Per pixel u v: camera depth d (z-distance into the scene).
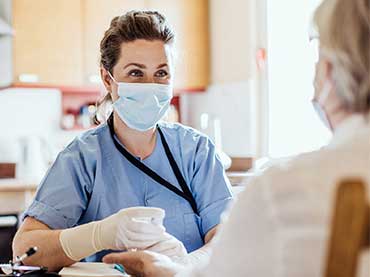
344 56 0.77
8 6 3.63
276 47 3.44
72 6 3.76
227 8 3.86
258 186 0.76
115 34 1.55
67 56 3.76
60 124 4.04
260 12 3.57
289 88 3.29
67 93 4.09
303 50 3.15
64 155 1.54
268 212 0.74
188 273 0.87
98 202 1.52
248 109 3.62
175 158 1.61
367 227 0.63
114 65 1.56
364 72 0.76
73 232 1.30
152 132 1.59
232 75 3.80
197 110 4.22
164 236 1.29
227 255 0.77
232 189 1.63
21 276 1.16
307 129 3.11
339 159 0.75
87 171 1.53
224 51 3.90
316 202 0.72
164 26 1.56
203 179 1.62
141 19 1.55
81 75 3.79
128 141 1.58
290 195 0.73
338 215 0.63
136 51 1.53
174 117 4.20
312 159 0.76
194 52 4.05
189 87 4.02
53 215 1.45
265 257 0.73
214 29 4.03
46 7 3.69
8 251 3.06
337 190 0.64
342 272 0.63
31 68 3.66
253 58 3.58
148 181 1.57
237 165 3.66
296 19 3.24
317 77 0.84
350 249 0.63
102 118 1.69
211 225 1.58
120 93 1.54
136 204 1.54
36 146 3.65
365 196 0.63
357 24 0.77
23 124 3.93
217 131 3.93
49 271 1.26
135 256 1.20
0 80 3.75
